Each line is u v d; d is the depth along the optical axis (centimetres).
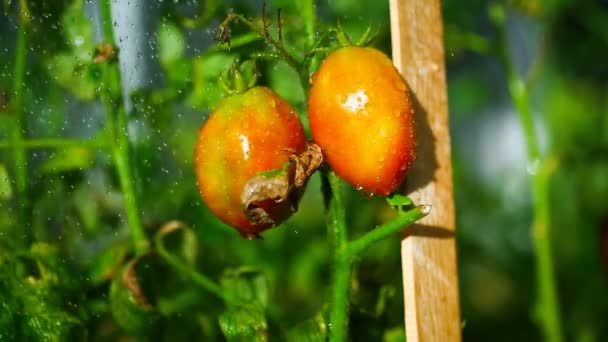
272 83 65
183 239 70
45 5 68
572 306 114
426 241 60
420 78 60
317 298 89
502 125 136
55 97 69
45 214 70
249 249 85
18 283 64
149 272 68
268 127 56
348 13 76
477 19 104
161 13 68
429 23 61
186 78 68
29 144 66
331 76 55
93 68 67
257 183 54
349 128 55
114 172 71
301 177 55
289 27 66
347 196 81
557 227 117
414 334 59
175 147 74
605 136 120
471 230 117
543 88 125
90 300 68
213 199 57
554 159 82
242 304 63
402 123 55
